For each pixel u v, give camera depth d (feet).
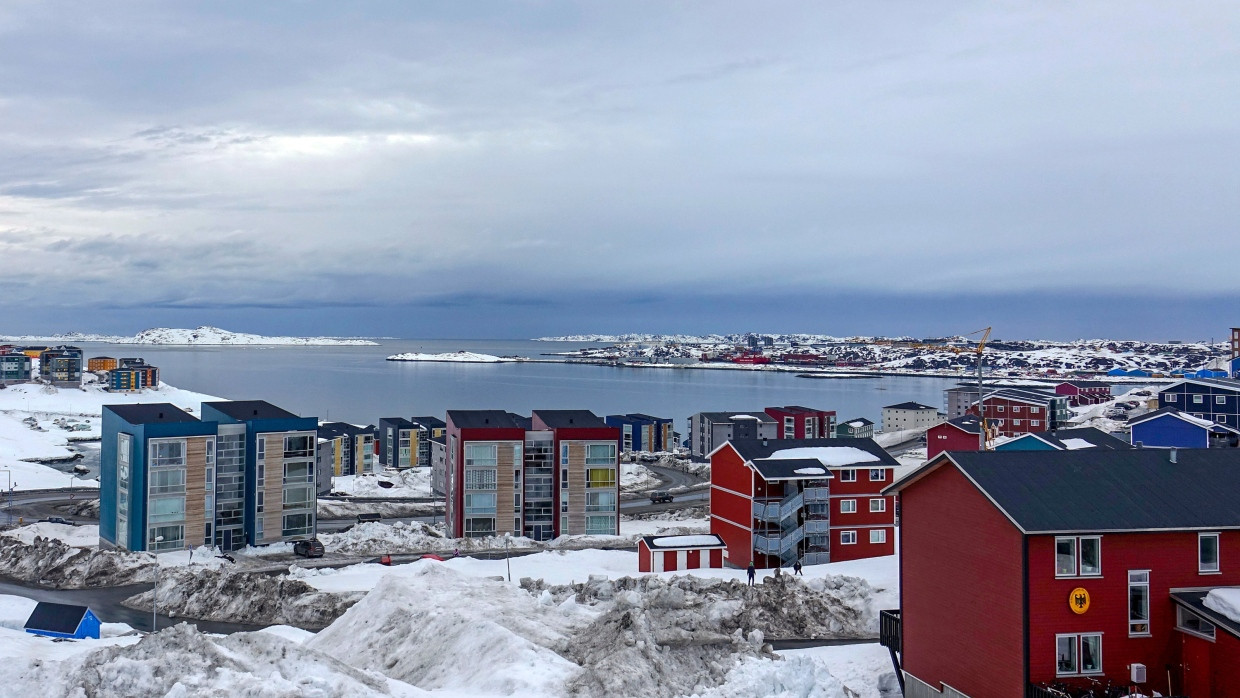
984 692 128.06
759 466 256.93
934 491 141.59
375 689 110.11
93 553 258.37
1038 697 117.08
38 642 149.79
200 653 106.01
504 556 291.17
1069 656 120.26
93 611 215.10
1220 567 124.16
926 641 143.02
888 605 195.93
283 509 305.73
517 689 117.70
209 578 227.40
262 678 104.22
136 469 285.02
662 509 415.64
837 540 262.88
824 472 257.34
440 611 155.53
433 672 134.92
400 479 504.84
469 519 329.52
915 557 146.82
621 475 524.52
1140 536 122.31
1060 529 118.73
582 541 315.78
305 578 246.06
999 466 132.46
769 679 126.00
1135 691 116.67
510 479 332.60
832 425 647.97
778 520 254.68
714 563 261.65
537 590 215.10
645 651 126.41
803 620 191.11
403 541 312.71
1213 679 116.57
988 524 127.65
